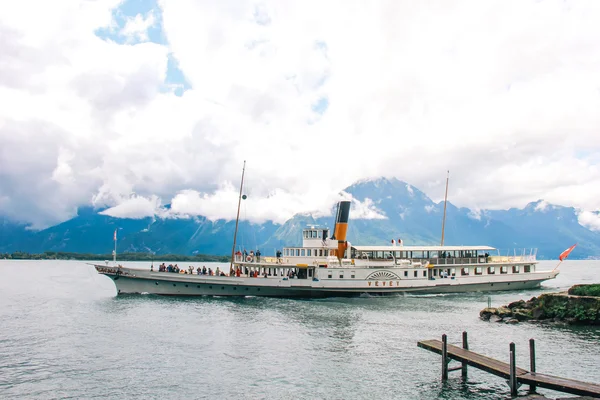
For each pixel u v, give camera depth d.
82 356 40.81
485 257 93.00
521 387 32.62
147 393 31.97
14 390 32.44
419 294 84.69
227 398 31.11
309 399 30.84
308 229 86.25
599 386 27.45
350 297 80.25
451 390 32.22
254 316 60.34
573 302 55.09
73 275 175.38
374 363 38.56
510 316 57.25
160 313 62.72
